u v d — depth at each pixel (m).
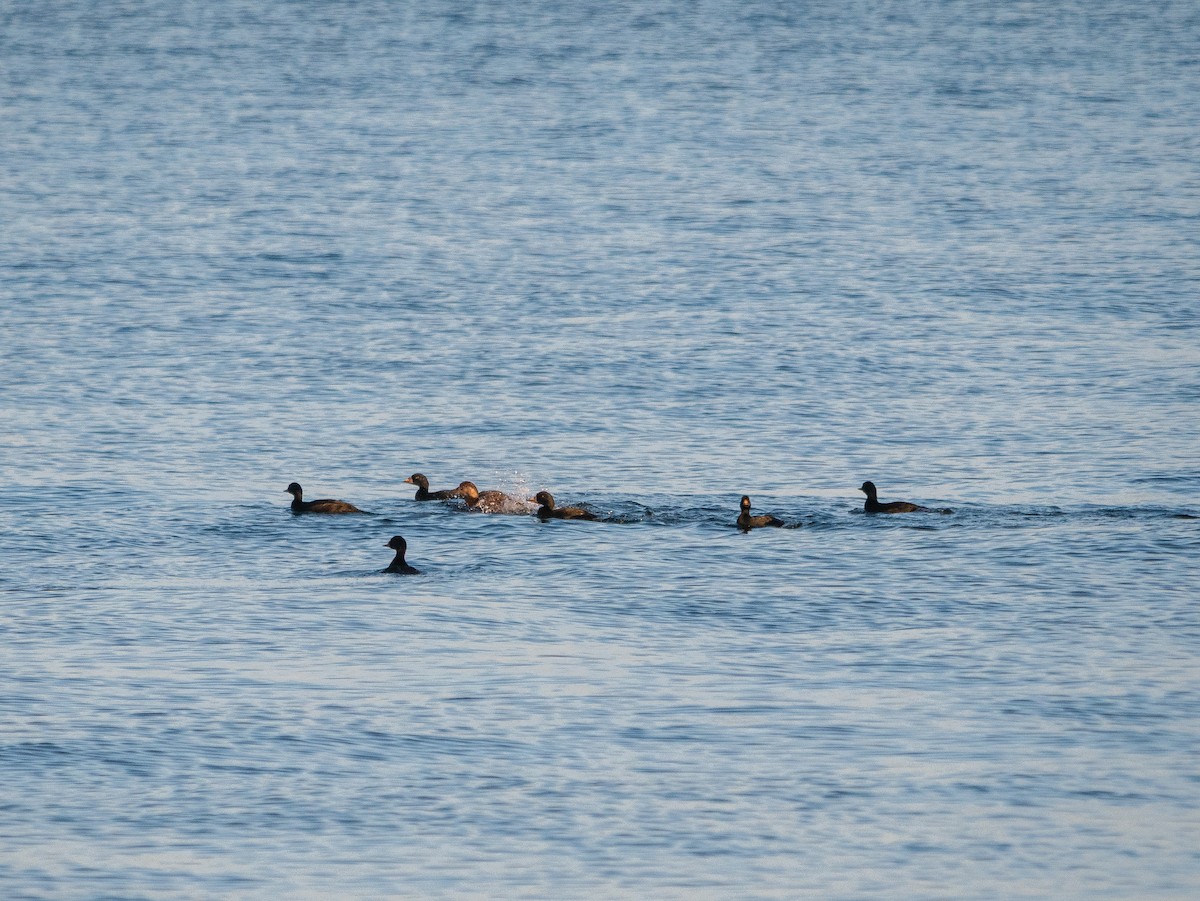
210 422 198.50
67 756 105.44
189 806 99.31
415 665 121.62
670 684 118.31
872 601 136.00
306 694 115.81
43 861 93.06
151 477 174.75
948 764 105.44
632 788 102.06
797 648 125.56
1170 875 92.56
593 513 160.75
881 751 107.25
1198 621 130.38
